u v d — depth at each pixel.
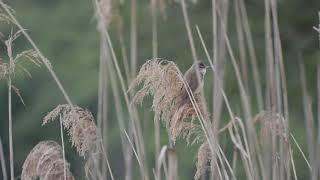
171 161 9.54
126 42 20.56
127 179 10.60
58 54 33.12
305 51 22.91
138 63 23.56
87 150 9.97
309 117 10.91
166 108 9.53
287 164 10.45
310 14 23.12
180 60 21.83
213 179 9.84
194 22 22.80
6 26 28.97
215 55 10.66
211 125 10.02
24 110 36.91
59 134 35.53
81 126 9.84
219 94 10.36
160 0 11.22
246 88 11.23
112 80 10.98
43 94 34.94
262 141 10.47
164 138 15.24
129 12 21.70
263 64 21.98
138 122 10.48
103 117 10.98
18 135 36.59
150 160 22.97
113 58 10.71
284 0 23.11
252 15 22.92
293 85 22.48
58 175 9.72
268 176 10.36
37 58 10.11
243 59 11.32
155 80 9.50
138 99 9.59
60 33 33.56
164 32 23.25
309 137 10.81
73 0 34.88
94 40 30.28
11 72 10.13
